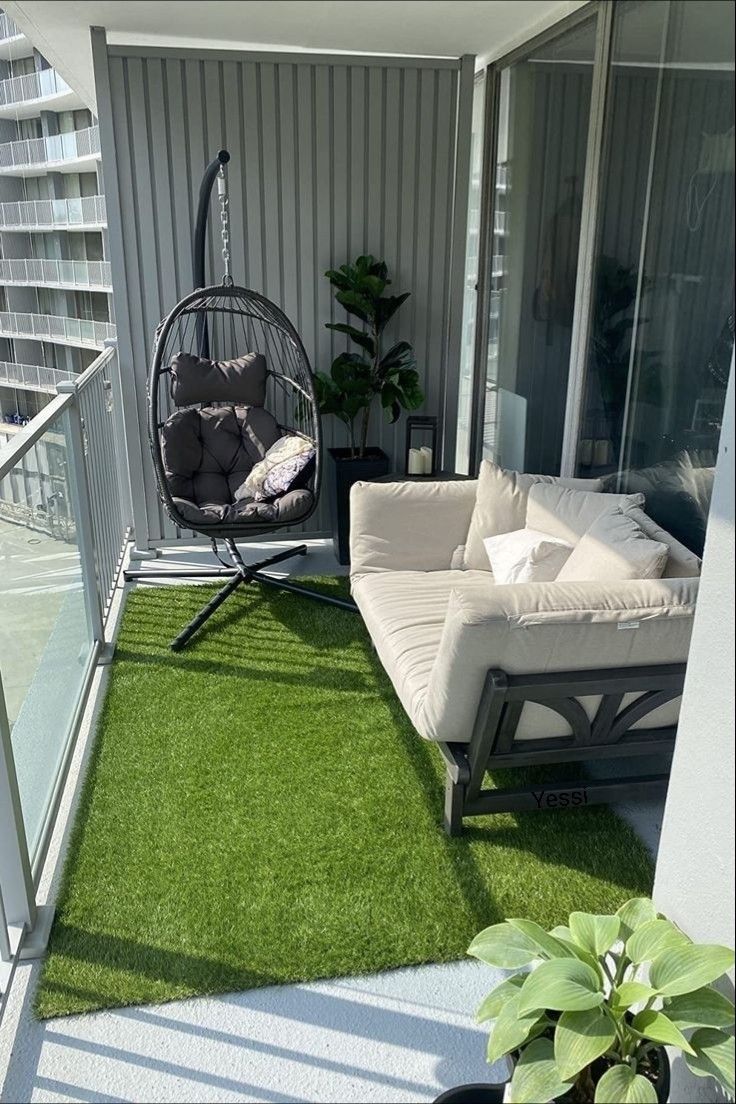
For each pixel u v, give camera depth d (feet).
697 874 4.91
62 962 6.19
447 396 15.51
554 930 5.23
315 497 12.09
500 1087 4.93
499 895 6.86
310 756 8.79
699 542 8.63
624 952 4.78
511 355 13.84
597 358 10.66
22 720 6.95
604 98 9.98
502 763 7.26
